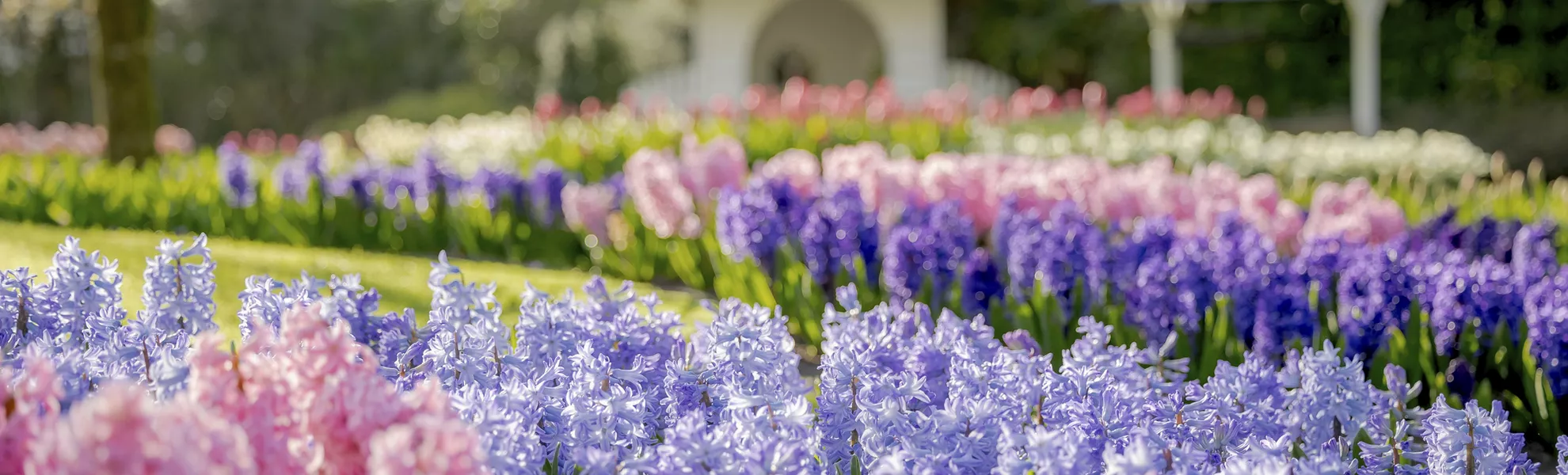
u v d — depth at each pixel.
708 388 2.74
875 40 27.17
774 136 10.69
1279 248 5.94
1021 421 2.48
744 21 20.06
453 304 2.85
